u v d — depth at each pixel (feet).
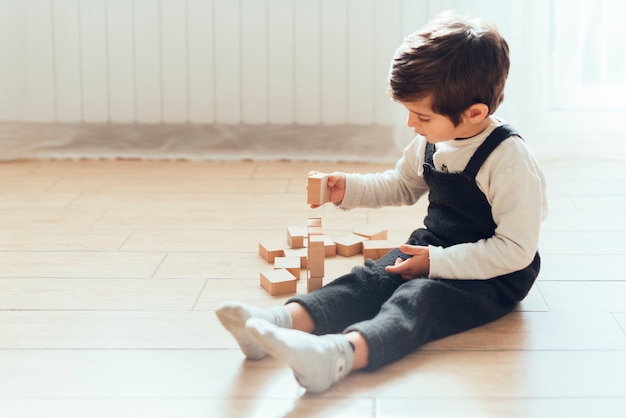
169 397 3.77
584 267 5.33
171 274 5.25
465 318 4.40
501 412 3.64
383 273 4.50
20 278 5.17
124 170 7.99
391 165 8.20
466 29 4.39
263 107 8.44
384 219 6.40
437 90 4.30
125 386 3.87
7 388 3.85
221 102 8.45
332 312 4.29
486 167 4.45
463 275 4.40
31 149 8.43
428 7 7.83
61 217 6.46
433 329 4.26
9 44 8.24
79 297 4.88
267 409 3.67
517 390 3.82
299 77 8.36
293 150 8.46
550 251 5.64
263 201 6.91
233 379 3.92
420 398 3.75
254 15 8.26
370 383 3.88
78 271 5.30
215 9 8.26
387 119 8.35
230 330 3.99
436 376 3.95
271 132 8.47
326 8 8.20
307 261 5.11
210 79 8.40
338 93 8.36
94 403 3.72
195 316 4.63
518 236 4.36
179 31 8.30
